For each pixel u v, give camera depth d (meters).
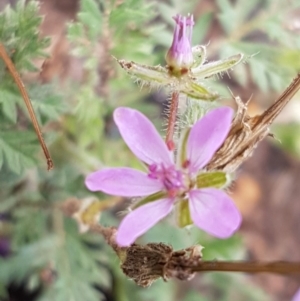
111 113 0.10
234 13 0.10
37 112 0.08
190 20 0.06
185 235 0.10
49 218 0.10
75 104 0.10
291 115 0.13
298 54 0.09
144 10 0.08
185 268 0.05
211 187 0.06
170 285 0.11
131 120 0.06
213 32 0.13
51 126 0.10
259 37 0.12
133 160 0.10
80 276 0.09
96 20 0.08
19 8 0.07
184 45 0.06
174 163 0.06
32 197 0.09
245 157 0.06
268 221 0.13
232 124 0.06
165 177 0.06
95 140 0.10
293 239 0.13
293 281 0.13
